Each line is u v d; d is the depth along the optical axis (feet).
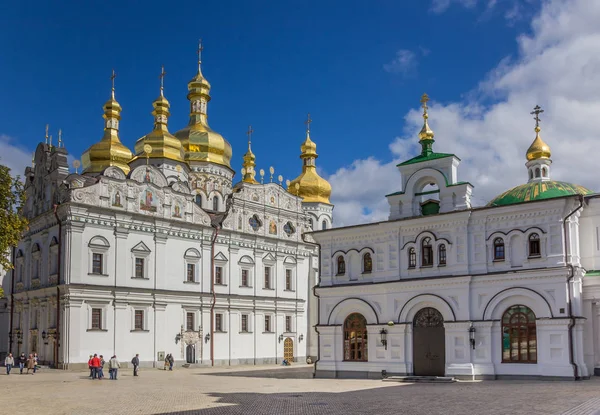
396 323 148.56
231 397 106.73
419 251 149.59
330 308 161.27
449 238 145.89
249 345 245.86
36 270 222.48
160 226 223.10
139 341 212.43
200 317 230.89
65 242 201.16
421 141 162.91
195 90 291.99
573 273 128.47
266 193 262.67
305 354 268.00
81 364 196.54
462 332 139.03
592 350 133.90
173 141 260.83
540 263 133.08
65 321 196.44
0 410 91.30
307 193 325.42
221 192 279.90
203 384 140.26
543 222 134.21
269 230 261.24
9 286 252.62
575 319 126.93
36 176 230.68
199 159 277.64
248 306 247.29
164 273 222.48
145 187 221.66
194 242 233.55
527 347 131.85
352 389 119.75
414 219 150.20
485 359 135.85
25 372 187.52
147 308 216.13
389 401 95.20
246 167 317.83
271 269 259.80
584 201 139.13
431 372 143.54
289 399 101.40
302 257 272.92
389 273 153.69
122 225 212.84
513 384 121.49
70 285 196.75
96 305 203.21
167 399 105.09
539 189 156.35
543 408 81.97
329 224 327.47
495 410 81.20
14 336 231.50
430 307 146.20
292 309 264.93
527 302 133.08
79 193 203.41
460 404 89.20
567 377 124.67
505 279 135.64
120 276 210.38
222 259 241.35
